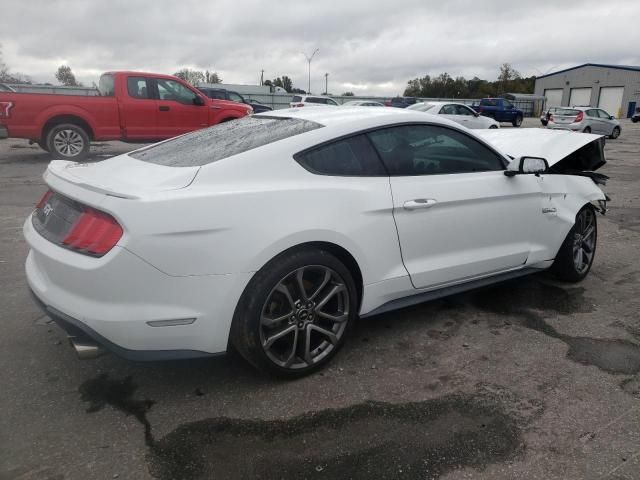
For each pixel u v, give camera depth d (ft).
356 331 11.57
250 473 7.23
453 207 11.00
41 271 8.95
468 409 8.70
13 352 10.43
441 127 11.39
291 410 8.64
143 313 7.89
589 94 191.93
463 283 11.78
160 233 7.75
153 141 39.65
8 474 7.14
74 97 36.22
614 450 7.71
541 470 7.31
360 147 10.09
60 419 8.36
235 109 42.73
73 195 8.47
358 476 7.18
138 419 8.39
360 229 9.61
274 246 8.55
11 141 52.26
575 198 13.87
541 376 9.74
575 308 12.92
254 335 8.69
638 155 51.42
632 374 9.83
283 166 9.14
